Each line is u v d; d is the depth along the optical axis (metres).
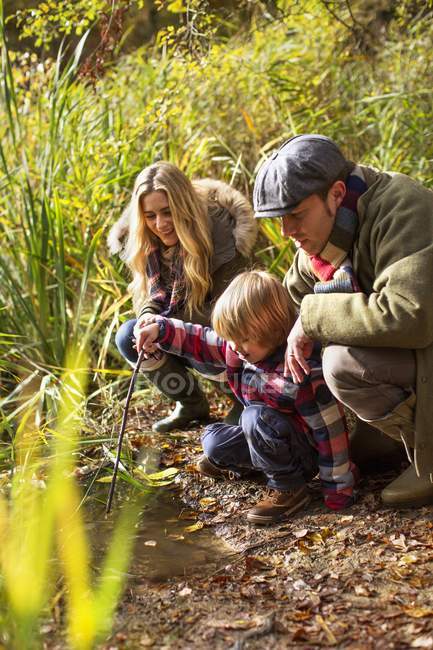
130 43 6.50
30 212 4.14
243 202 3.14
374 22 5.21
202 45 4.21
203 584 2.20
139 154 4.46
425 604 2.03
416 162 4.35
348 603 2.06
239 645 1.90
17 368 3.42
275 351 2.54
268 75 4.86
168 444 3.16
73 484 2.84
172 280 3.12
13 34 6.52
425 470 2.34
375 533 2.38
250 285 2.46
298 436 2.54
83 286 3.76
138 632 1.97
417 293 2.14
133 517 2.53
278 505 2.54
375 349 2.28
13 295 3.87
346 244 2.33
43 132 4.49
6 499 2.63
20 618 1.82
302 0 4.65
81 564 2.05
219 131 4.80
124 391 3.68
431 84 4.71
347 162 2.36
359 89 5.01
